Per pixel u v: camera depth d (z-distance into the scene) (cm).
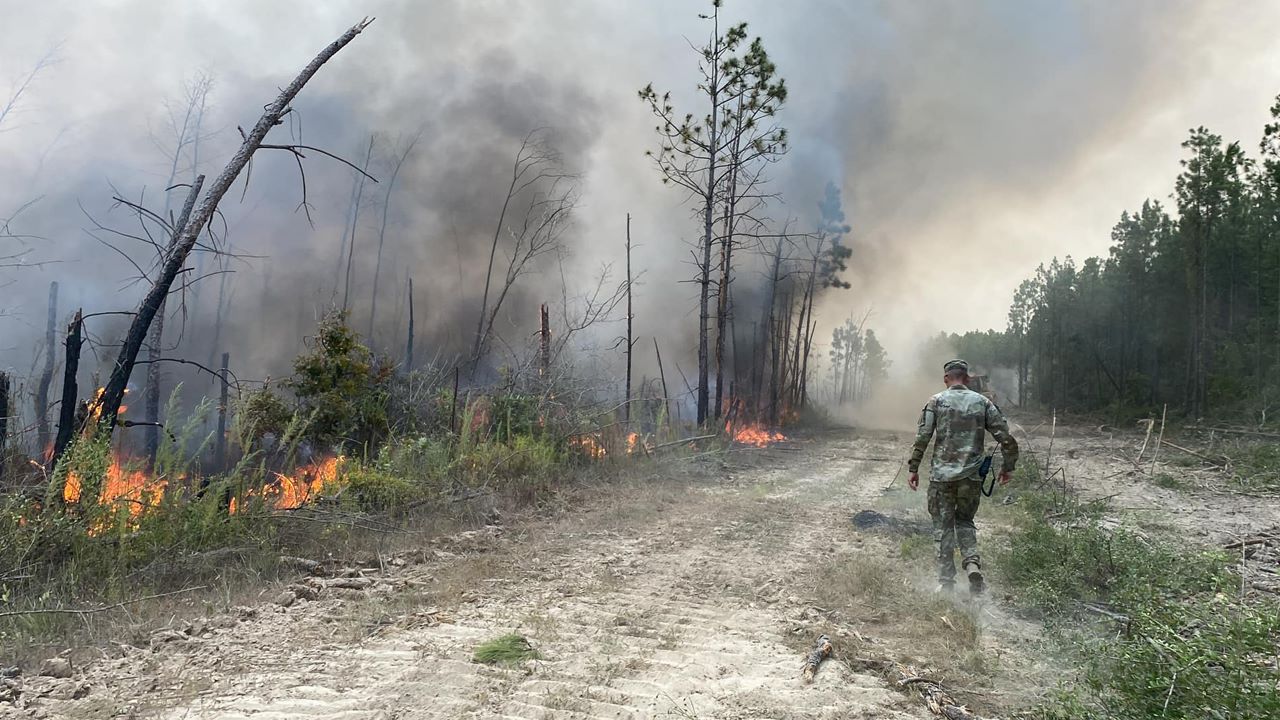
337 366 970
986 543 693
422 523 729
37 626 409
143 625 430
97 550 514
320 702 336
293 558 574
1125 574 501
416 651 406
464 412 1105
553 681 367
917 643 430
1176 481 1232
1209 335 3272
